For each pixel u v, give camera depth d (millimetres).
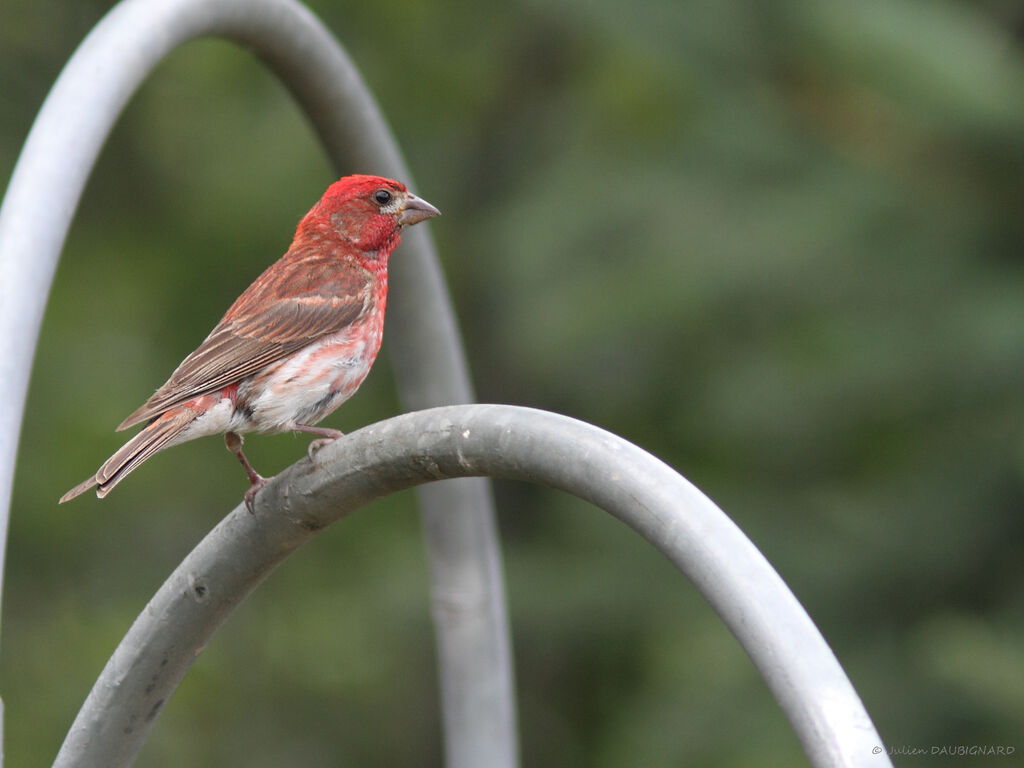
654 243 11188
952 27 10375
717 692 10820
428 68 13938
